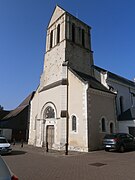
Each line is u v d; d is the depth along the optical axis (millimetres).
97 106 18688
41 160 11930
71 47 23359
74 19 25484
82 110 17750
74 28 25203
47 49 25828
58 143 18797
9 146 15008
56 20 25812
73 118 18625
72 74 19953
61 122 18938
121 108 24641
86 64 24578
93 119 17781
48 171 8680
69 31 24031
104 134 18516
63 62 21609
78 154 14805
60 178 7414
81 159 12320
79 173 8266
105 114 19453
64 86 20094
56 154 14930
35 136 23109
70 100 19344
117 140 15531
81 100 18109
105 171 8648
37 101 24953
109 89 22031
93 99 18453
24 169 9117
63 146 18172
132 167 9492
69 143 18141
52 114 21188
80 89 18531
